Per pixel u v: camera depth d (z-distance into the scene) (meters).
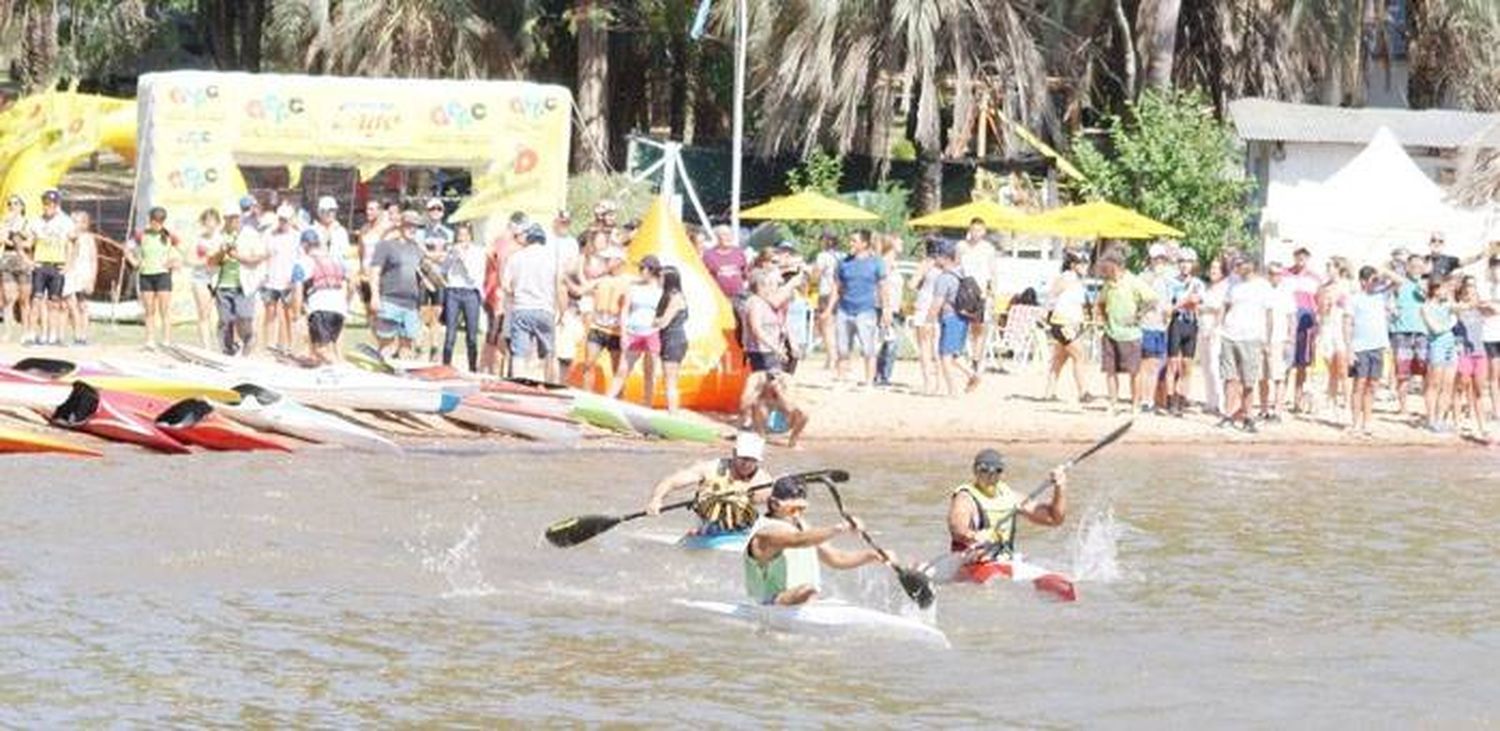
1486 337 57.53
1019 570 35.97
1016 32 88.81
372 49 95.50
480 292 57.50
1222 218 80.25
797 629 32.59
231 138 68.69
